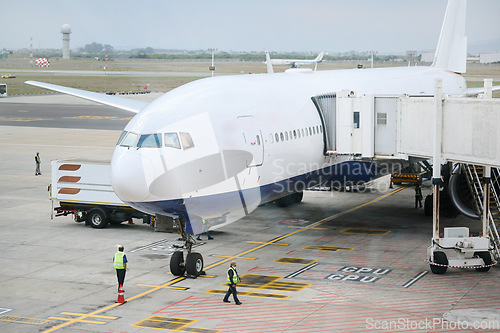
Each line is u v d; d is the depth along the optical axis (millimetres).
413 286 24250
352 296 23125
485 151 24062
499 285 24375
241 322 20672
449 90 43062
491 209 29359
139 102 41781
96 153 60125
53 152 61062
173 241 31625
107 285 24641
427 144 27578
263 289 24031
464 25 48594
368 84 36969
